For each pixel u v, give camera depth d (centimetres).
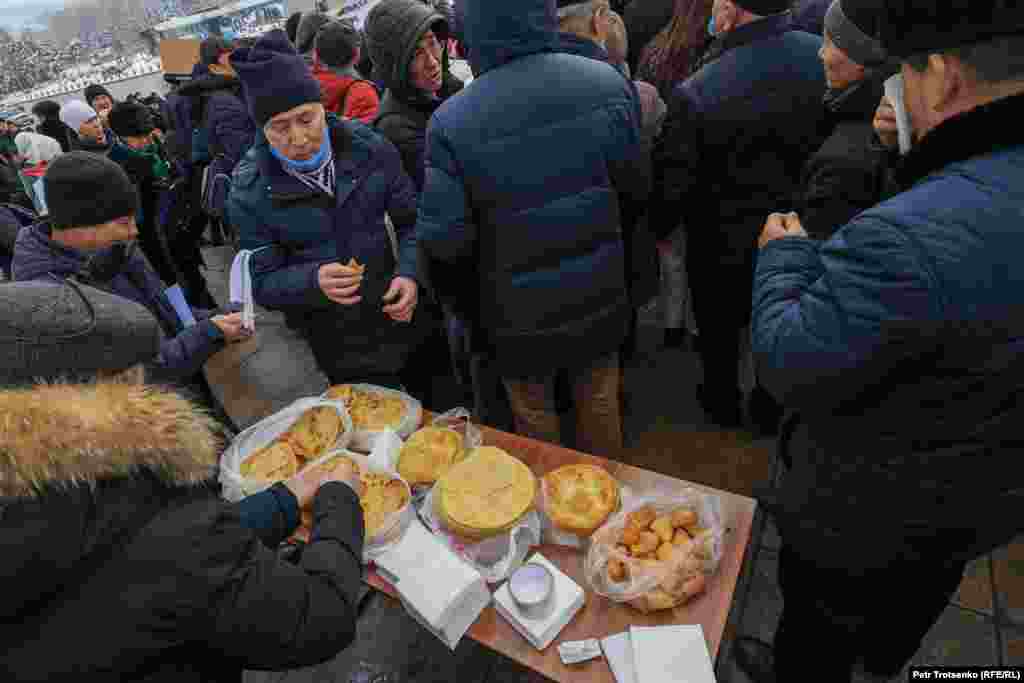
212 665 78
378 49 193
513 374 169
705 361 221
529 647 104
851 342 72
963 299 64
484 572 116
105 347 67
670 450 228
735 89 160
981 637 158
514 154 130
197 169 350
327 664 176
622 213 165
